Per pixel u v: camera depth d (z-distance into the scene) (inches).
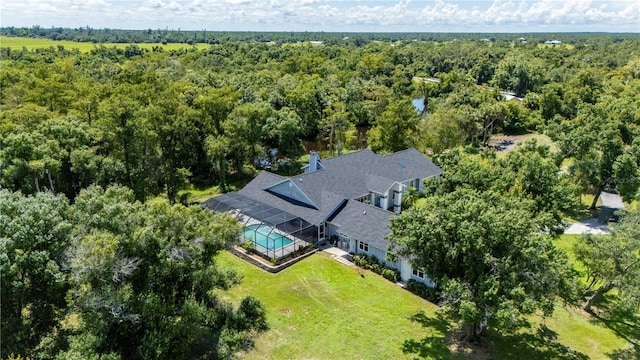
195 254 986.1
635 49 6540.4
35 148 1459.2
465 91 3799.2
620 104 2920.8
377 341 1070.4
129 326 919.0
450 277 1023.6
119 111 1712.6
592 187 1961.1
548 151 2078.0
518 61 5044.3
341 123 2906.0
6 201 871.7
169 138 1930.4
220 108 2335.1
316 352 1029.8
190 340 945.5
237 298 1239.5
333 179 1829.5
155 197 1893.5
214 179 2354.8
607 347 1078.4
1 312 829.2
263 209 1628.9
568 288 974.4
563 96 3944.4
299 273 1387.8
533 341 1087.6
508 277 938.1
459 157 2162.9
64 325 1005.8
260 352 1026.1
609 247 1096.2
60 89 2347.4
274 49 6402.6
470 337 1067.9
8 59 4269.2
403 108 2544.3
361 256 1467.8
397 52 6382.9
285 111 2618.1
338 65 5295.3
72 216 960.9
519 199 1304.1
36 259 824.9
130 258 891.4
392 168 2075.5
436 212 1040.2
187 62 5073.8
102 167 1694.1
